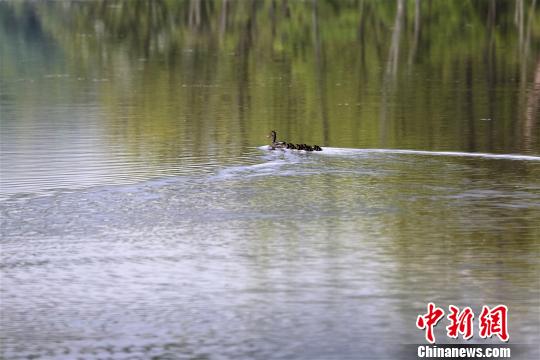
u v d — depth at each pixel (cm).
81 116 11594
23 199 7069
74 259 5703
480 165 8156
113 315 4841
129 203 6944
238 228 6297
